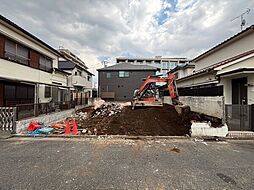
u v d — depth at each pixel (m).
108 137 7.31
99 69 34.25
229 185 3.34
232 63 9.87
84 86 26.14
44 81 14.52
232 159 4.79
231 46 12.87
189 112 11.39
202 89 12.61
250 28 10.30
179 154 5.19
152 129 8.77
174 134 7.88
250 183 3.43
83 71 28.38
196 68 19.23
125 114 12.77
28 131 8.03
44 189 3.15
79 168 4.09
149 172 3.90
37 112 9.71
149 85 14.88
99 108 17.34
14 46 11.05
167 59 59.09
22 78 11.49
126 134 7.88
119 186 3.28
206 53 16.05
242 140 6.96
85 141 6.71
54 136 7.36
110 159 4.71
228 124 7.90
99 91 34.03
